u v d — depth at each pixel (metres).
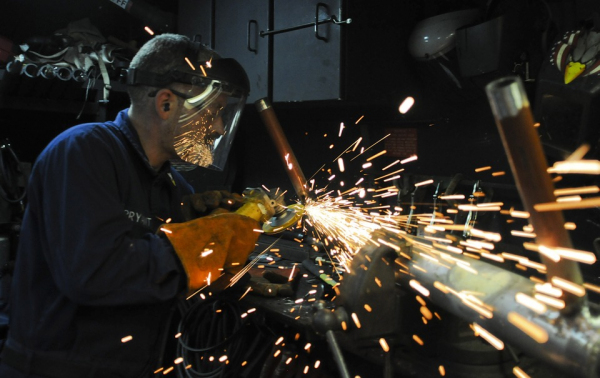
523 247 1.76
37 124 3.06
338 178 2.58
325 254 2.12
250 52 2.31
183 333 2.04
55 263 1.26
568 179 1.61
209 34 2.50
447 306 1.13
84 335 1.36
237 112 1.60
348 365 1.68
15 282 1.40
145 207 1.48
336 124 2.57
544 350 0.88
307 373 1.78
